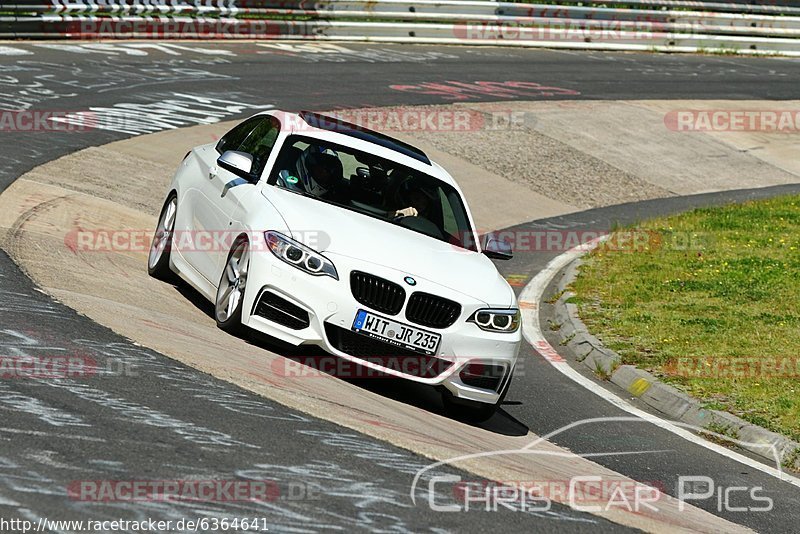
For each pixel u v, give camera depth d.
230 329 26.77
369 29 101.88
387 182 29.48
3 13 78.62
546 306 43.31
